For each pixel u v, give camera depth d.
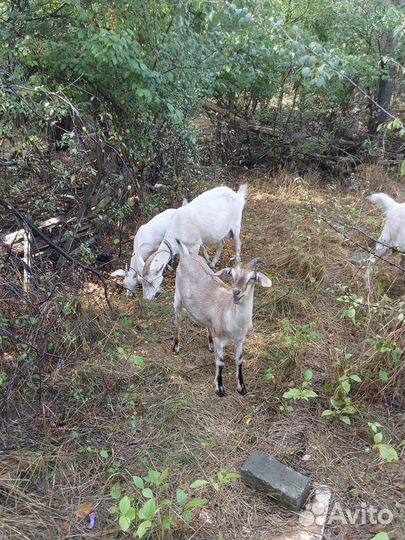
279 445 3.63
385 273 5.67
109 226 6.53
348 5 8.93
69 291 4.80
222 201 6.02
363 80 8.78
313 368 4.40
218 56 6.62
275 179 9.12
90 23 5.53
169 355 4.62
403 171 3.52
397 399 4.01
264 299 5.38
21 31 5.65
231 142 9.98
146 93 5.40
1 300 4.11
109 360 4.39
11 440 3.50
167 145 6.94
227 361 4.54
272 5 4.87
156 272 5.41
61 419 3.76
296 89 9.66
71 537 2.90
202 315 4.20
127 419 3.76
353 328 4.78
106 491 3.23
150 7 5.76
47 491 3.20
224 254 6.70
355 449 3.61
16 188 5.12
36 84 5.24
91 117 5.87
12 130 4.93
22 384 3.88
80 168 5.77
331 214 7.37
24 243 5.51
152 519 2.82
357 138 10.02
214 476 3.36
